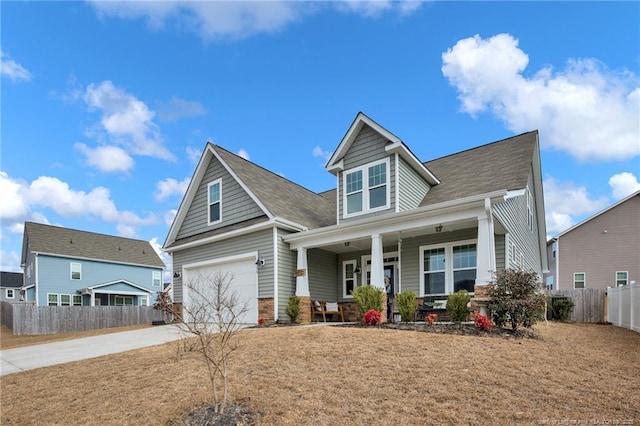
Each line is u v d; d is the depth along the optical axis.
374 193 12.96
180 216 17.08
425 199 13.35
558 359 6.34
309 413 4.42
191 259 16.06
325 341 7.35
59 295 29.98
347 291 14.97
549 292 17.19
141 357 7.56
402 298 10.49
